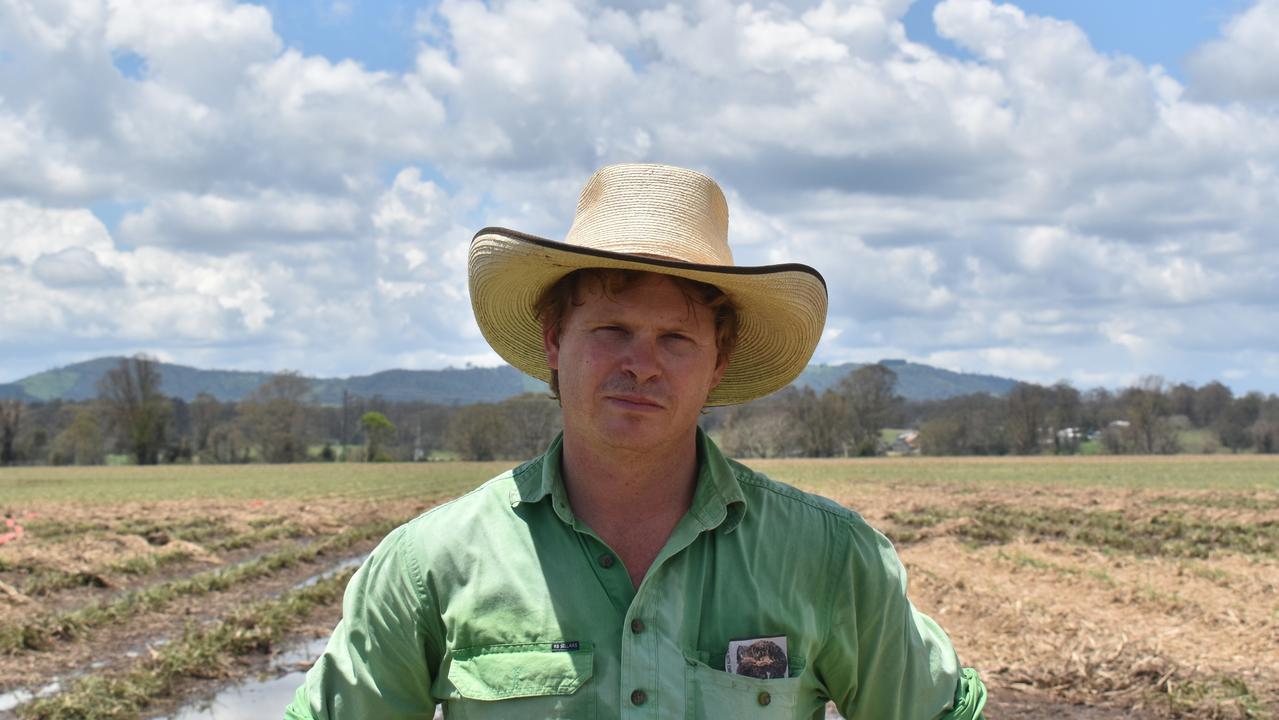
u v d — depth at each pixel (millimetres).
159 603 12797
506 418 93375
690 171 2074
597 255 1823
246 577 15547
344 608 2033
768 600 1888
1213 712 7422
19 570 15492
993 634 10086
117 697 8227
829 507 2045
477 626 1866
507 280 2117
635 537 1932
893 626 2033
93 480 59469
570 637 1836
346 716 1985
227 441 97562
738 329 2275
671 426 1879
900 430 106500
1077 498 30781
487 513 1960
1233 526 20219
